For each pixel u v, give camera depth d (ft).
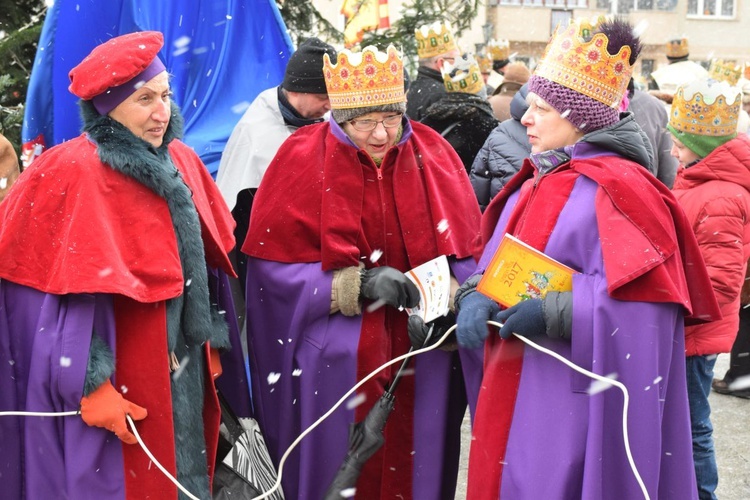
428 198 11.73
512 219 10.30
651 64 65.87
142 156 9.70
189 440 10.45
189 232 10.13
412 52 18.76
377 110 11.18
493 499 9.95
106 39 14.85
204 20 15.38
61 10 14.30
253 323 11.98
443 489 12.19
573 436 9.42
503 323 9.75
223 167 13.38
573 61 9.66
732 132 12.63
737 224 12.33
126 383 9.93
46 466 9.78
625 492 9.31
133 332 9.95
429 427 11.79
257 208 11.78
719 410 17.51
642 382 9.19
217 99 15.48
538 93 9.93
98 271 9.38
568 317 9.33
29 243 9.65
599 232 9.31
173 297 9.87
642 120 15.53
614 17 9.74
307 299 11.43
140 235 9.76
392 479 11.85
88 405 9.58
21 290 9.73
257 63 15.62
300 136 11.89
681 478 9.73
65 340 9.50
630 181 9.38
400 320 11.75
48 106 14.60
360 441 10.59
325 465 11.75
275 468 12.16
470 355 11.14
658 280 9.14
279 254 11.59
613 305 9.21
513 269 9.61
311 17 18.63
